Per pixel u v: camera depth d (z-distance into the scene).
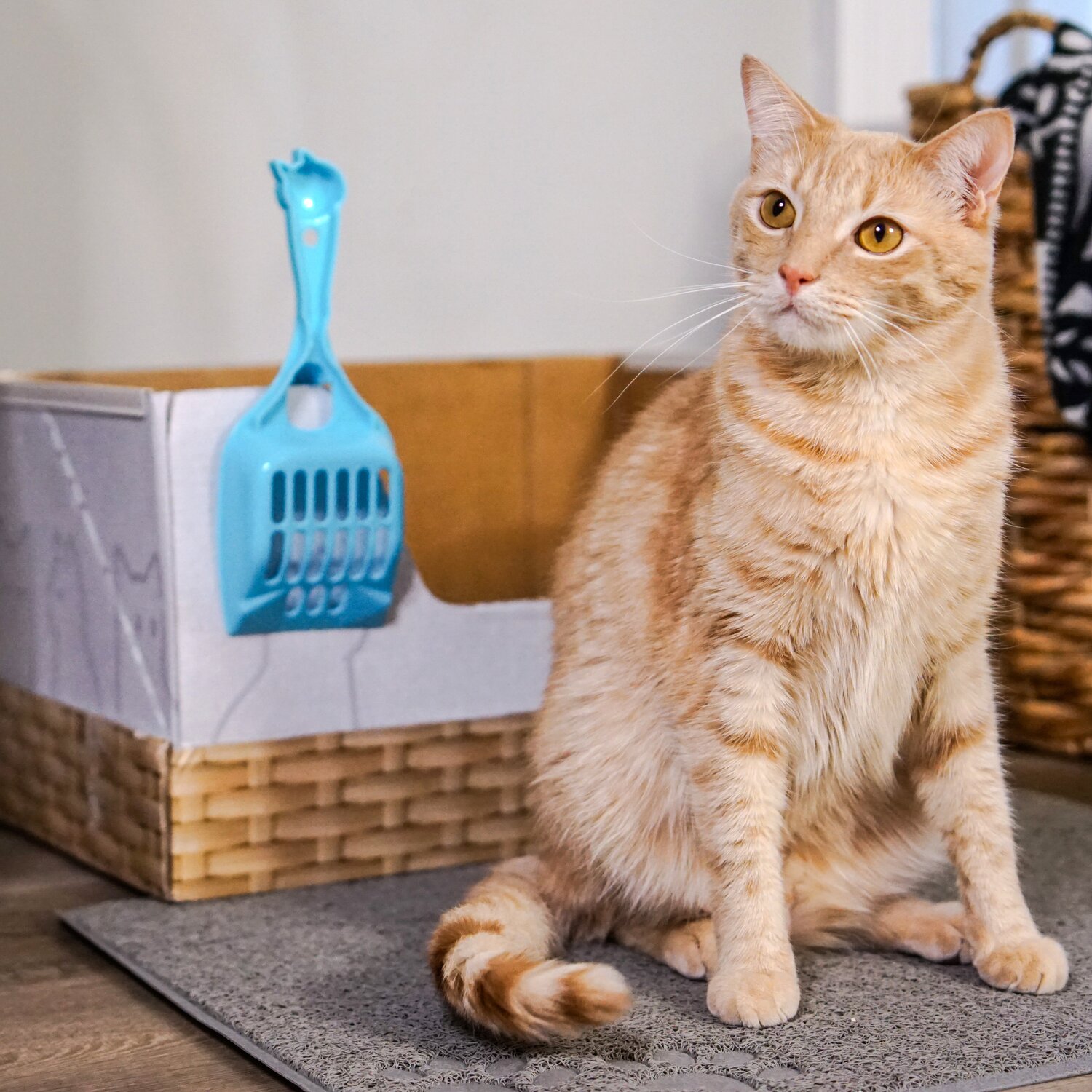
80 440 1.65
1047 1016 1.23
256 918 1.52
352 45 2.52
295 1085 1.14
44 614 1.79
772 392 1.27
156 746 1.56
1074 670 2.15
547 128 2.72
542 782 1.44
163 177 2.38
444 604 1.66
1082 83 1.98
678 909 1.41
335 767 1.62
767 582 1.25
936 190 1.26
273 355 2.50
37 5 2.27
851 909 1.41
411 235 2.61
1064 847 1.72
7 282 2.29
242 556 1.51
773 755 1.28
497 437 2.18
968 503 1.26
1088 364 1.96
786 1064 1.14
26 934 1.53
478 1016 1.12
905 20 2.89
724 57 2.88
